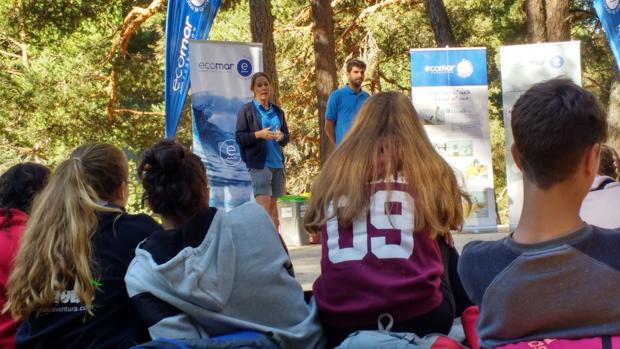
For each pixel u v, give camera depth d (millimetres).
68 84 19156
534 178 1916
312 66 22156
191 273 2705
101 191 3168
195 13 9945
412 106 2994
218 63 9461
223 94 9484
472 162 9609
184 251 2729
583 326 1896
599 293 1863
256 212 2922
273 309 2836
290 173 25234
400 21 20500
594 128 1868
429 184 2770
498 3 21438
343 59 22875
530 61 9469
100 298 2957
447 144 9625
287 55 21984
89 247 2930
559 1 13328
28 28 20062
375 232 2723
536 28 13586
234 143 9500
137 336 2990
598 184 3367
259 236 2871
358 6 22297
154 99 23047
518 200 9570
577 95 1881
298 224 9773
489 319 1979
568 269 1868
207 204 2916
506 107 9555
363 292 2691
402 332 2650
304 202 9828
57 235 2912
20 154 20656
